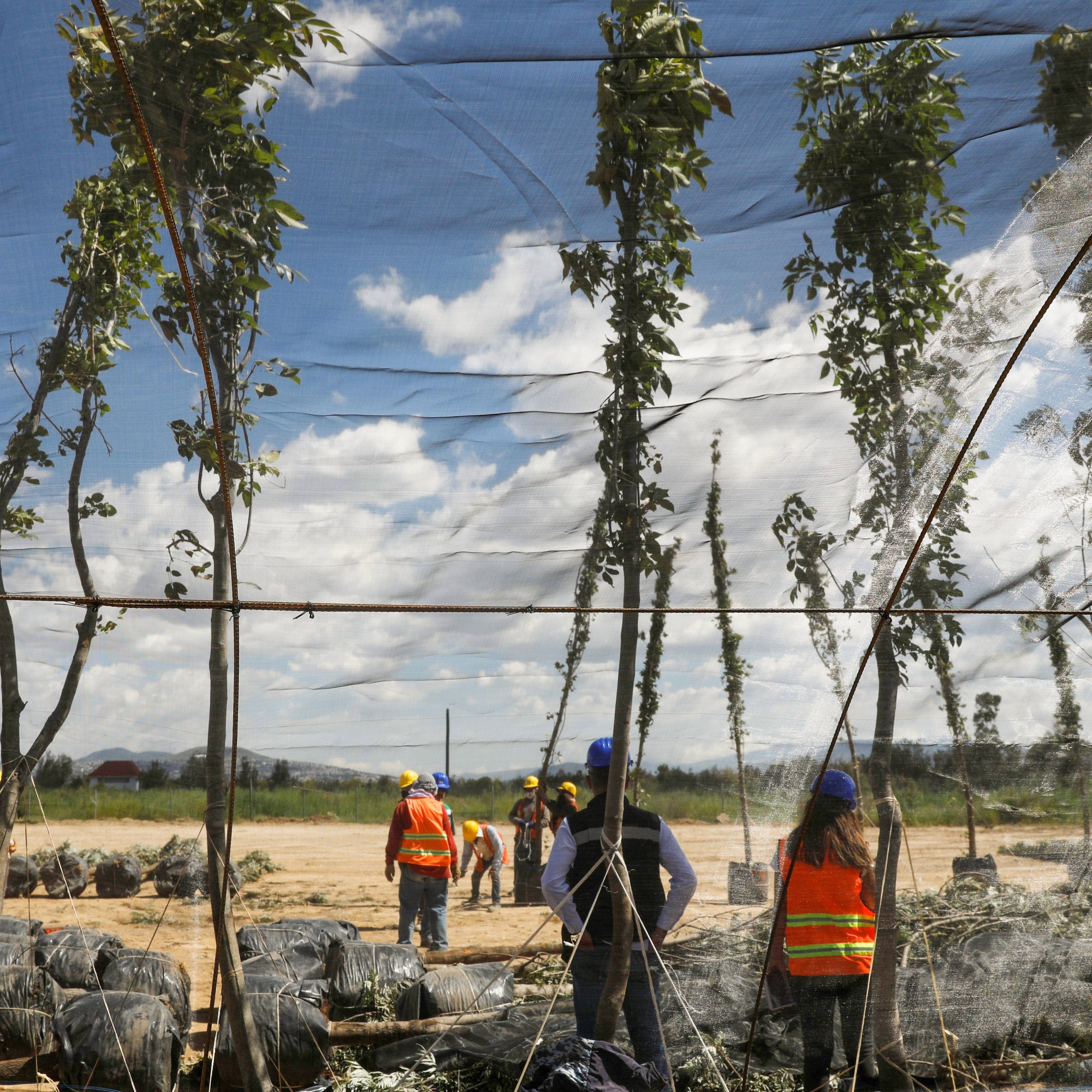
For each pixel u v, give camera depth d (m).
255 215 3.03
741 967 4.22
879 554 4.07
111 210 3.08
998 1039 4.39
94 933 5.62
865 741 4.43
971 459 3.99
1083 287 3.68
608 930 3.88
